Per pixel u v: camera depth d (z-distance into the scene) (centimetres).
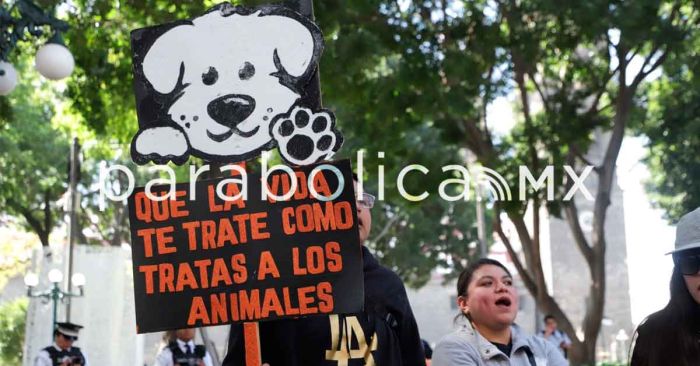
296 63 866
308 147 859
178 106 872
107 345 2348
